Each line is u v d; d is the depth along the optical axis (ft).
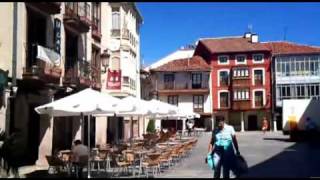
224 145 43.04
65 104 49.26
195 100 224.94
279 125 219.61
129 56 124.77
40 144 71.26
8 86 60.59
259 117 223.92
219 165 43.16
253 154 83.41
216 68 227.20
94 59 101.91
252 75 223.92
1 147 51.39
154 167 57.21
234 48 228.02
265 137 150.51
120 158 56.29
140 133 147.64
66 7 81.25
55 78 71.67
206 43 237.66
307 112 126.82
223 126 43.37
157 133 126.72
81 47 90.02
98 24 104.88
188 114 112.06
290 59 216.13
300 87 214.69
